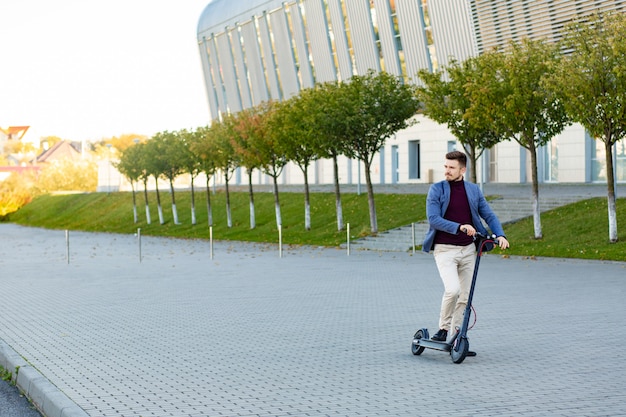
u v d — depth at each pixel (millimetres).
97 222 70812
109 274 21250
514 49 26844
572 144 41656
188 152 52875
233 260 26359
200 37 77875
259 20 67625
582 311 11906
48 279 19891
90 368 8125
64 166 126750
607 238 25312
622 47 22750
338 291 15688
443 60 47906
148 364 8328
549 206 32312
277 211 43406
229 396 6773
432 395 6660
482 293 14578
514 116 26281
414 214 36969
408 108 34750
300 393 6844
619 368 7664
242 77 71875
